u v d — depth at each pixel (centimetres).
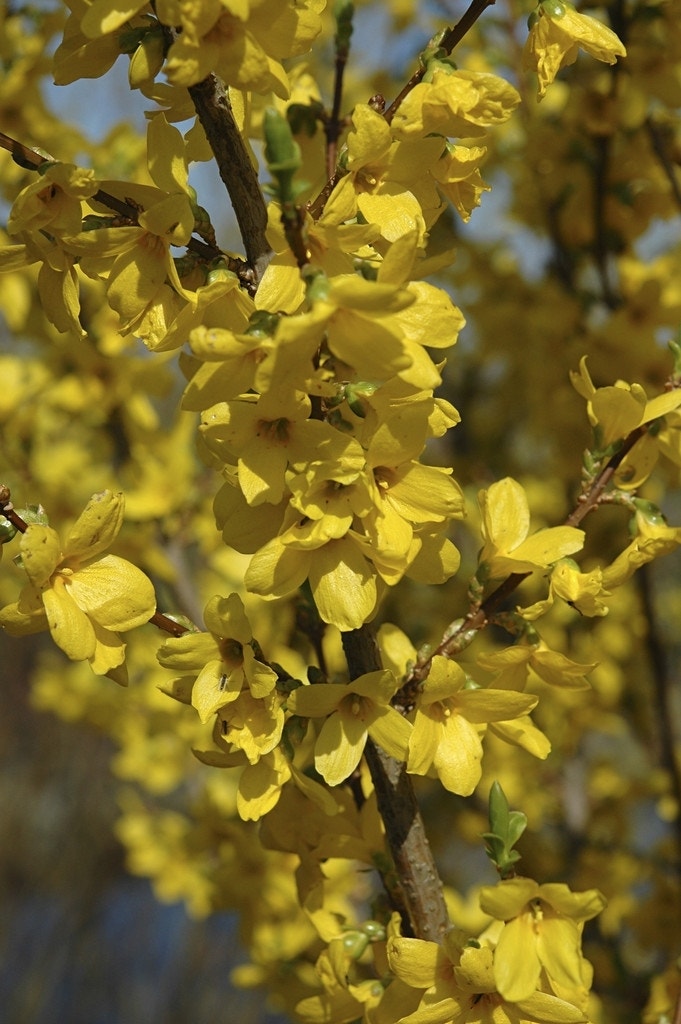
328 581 61
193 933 256
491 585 67
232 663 62
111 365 98
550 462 121
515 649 63
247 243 63
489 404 132
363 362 58
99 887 288
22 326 96
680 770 100
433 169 63
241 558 94
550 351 104
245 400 60
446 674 61
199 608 98
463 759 62
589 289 103
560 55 65
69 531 61
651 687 116
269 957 82
